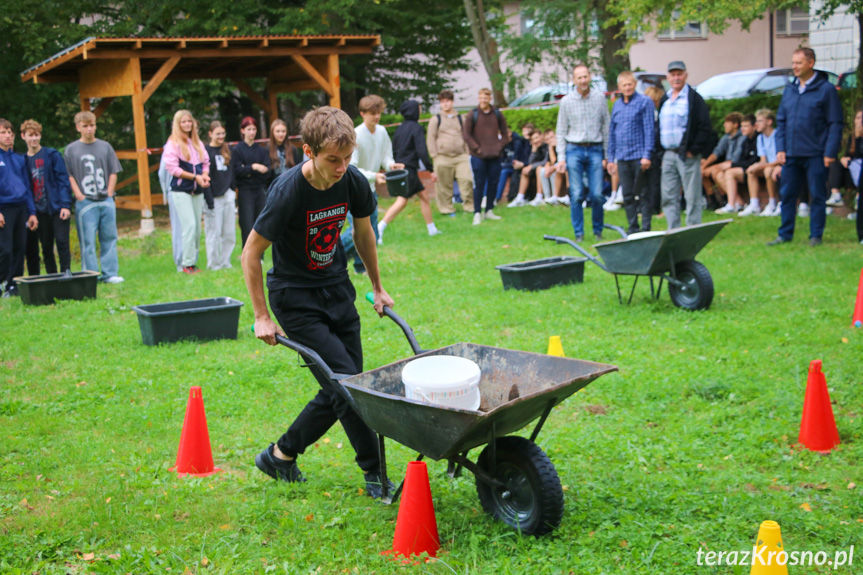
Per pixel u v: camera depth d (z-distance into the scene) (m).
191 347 7.04
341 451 4.70
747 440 4.55
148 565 3.30
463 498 3.91
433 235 13.28
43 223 10.36
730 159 13.69
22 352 7.05
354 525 3.65
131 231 16.78
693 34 29.77
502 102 22.23
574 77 11.30
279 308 3.81
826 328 6.62
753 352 6.12
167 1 20.69
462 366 3.54
